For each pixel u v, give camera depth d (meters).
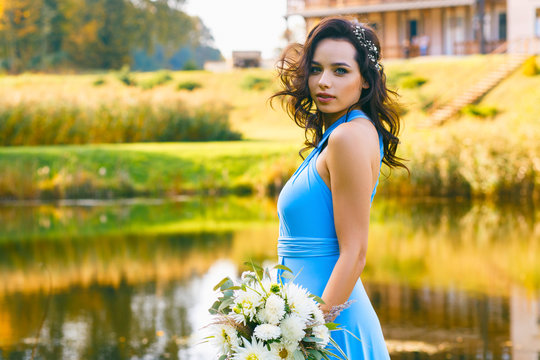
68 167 19.19
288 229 2.25
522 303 7.11
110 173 19.22
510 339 5.90
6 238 11.80
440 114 25.09
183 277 8.55
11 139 23.02
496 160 16.89
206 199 17.81
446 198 17.22
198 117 25.38
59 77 37.84
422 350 5.60
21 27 62.75
